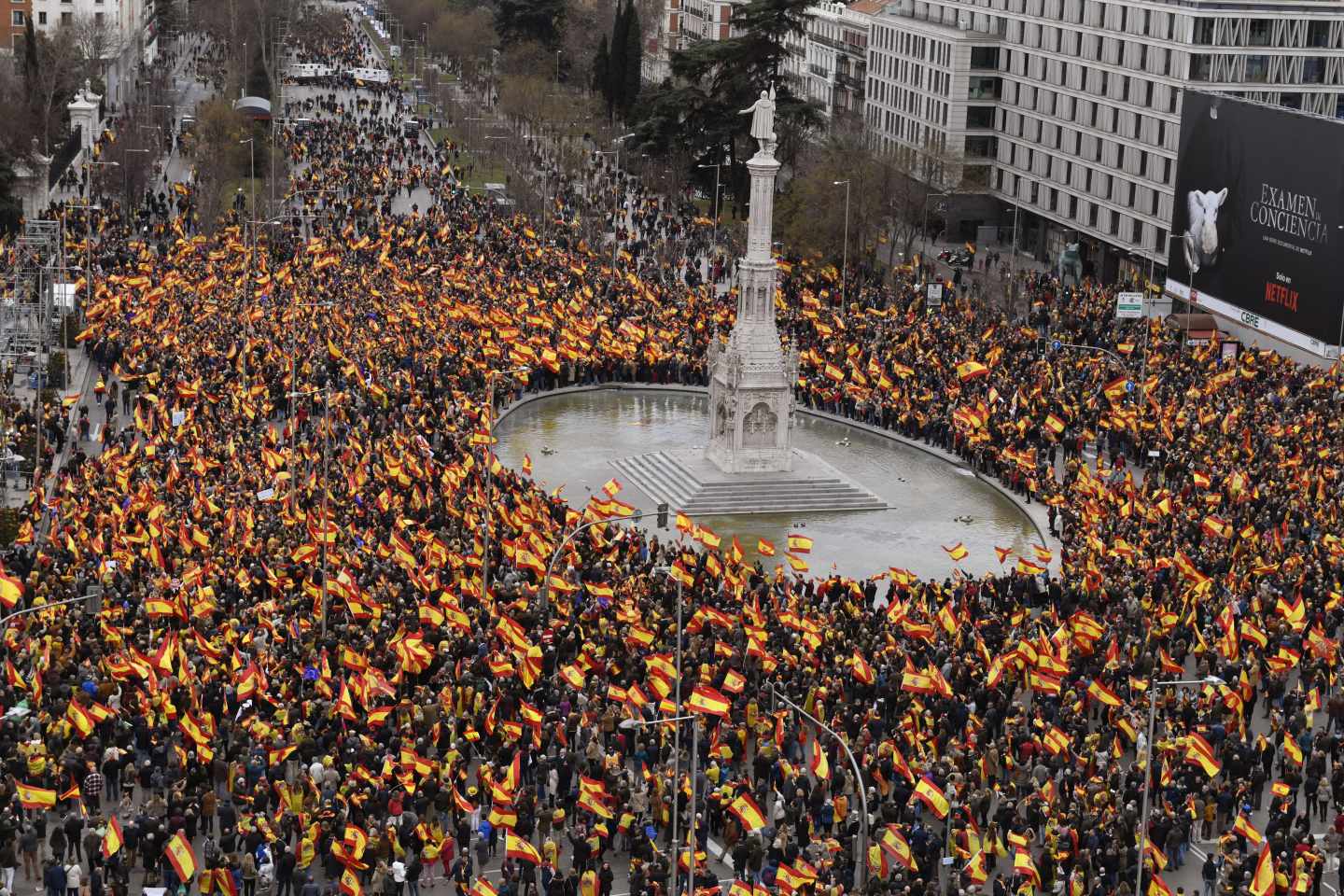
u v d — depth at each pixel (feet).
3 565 310.24
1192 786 269.64
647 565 354.33
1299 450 427.74
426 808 253.44
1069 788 263.90
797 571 365.81
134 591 320.09
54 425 442.50
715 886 238.07
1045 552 360.07
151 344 491.31
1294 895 237.04
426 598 323.57
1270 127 550.77
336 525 362.74
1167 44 639.76
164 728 265.95
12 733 262.47
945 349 540.11
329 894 239.50
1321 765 274.16
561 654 309.22
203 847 256.11
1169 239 611.06
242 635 297.33
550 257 650.84
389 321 527.40
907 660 287.89
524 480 414.21
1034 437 473.26
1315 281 533.96
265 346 493.36
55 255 603.26
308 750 265.75
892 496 466.29
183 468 392.47
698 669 293.43
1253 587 346.13
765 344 462.60
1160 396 479.82
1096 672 301.84
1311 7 629.51
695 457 477.77
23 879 248.52
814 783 274.16
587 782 246.06
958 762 271.69
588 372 565.12
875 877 235.81
